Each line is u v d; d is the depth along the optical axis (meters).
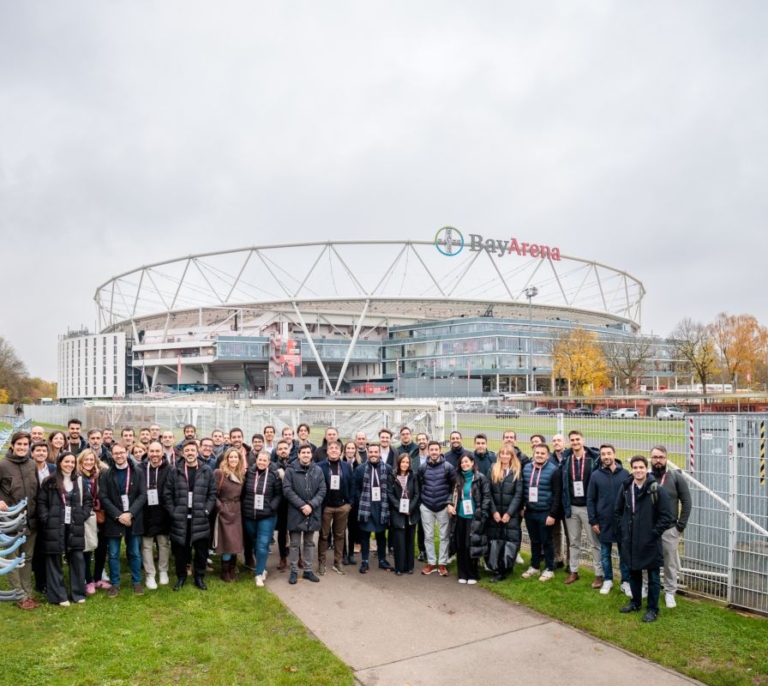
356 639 6.91
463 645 6.74
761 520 7.73
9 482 7.64
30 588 7.91
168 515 8.80
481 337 97.25
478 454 10.12
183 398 88.06
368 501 9.71
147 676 5.92
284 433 11.85
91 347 122.56
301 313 119.12
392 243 121.06
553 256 120.38
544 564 9.83
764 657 6.25
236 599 8.19
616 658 6.38
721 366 77.75
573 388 75.94
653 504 7.36
